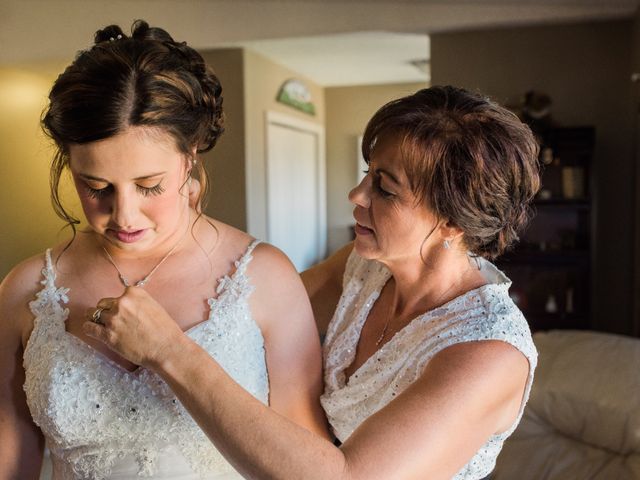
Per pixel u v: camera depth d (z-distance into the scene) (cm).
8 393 108
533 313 409
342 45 509
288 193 650
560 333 266
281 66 601
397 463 82
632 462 200
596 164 423
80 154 88
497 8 414
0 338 109
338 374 117
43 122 93
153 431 104
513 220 100
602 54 418
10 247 562
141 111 86
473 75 439
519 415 98
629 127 416
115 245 101
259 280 112
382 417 87
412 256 104
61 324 105
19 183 552
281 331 112
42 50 484
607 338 254
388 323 114
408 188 97
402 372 101
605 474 198
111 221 95
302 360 114
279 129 618
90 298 108
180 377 84
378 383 106
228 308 107
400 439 83
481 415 89
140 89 87
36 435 111
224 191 530
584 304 403
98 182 90
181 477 106
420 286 108
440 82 445
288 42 494
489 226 98
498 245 102
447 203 95
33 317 107
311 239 728
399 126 97
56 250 113
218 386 83
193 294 109
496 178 94
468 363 91
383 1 430
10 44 488
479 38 436
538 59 429
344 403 111
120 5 467
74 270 110
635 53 392
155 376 104
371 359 109
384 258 105
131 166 88
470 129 94
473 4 416
